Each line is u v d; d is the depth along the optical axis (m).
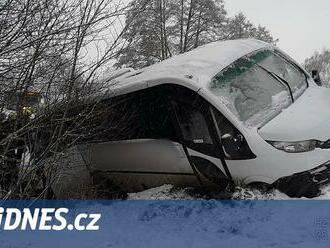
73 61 6.18
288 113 6.12
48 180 6.03
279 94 6.57
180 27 26.05
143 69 7.86
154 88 6.81
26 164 5.59
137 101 7.04
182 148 6.61
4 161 5.50
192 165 6.52
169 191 6.78
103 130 7.05
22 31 5.72
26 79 5.89
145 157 7.00
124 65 8.13
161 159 6.83
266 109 6.30
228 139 5.97
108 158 7.45
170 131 6.80
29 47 5.81
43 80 6.07
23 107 5.90
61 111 5.92
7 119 5.84
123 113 7.18
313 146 5.57
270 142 5.75
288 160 5.59
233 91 6.41
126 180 7.41
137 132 7.17
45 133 5.84
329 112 6.09
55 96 6.06
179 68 6.83
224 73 6.62
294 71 7.49
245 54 7.11
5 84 5.86
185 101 6.50
